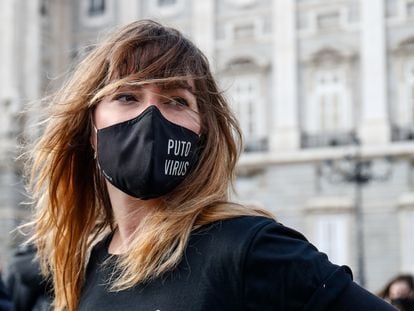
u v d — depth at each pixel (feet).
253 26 118.11
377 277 105.70
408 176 106.32
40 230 9.28
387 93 109.91
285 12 116.26
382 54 110.11
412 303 29.30
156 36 8.20
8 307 16.75
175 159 7.61
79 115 8.60
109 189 8.29
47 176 9.04
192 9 122.11
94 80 8.36
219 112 8.37
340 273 6.70
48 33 127.75
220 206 7.45
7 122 116.98
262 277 6.70
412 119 108.68
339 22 113.60
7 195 109.70
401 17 110.73
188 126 7.88
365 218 107.45
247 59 117.60
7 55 123.24
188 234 7.19
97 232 9.13
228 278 6.83
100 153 7.82
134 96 7.90
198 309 6.84
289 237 6.97
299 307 6.57
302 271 6.61
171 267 7.12
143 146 7.48
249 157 113.29
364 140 108.37
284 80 114.62
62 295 8.85
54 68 126.72
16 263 17.93
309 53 114.32
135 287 7.27
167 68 7.96
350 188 108.27
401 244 105.19
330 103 112.27
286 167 112.06
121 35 8.37
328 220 108.88
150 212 7.78
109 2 126.93
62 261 8.90
